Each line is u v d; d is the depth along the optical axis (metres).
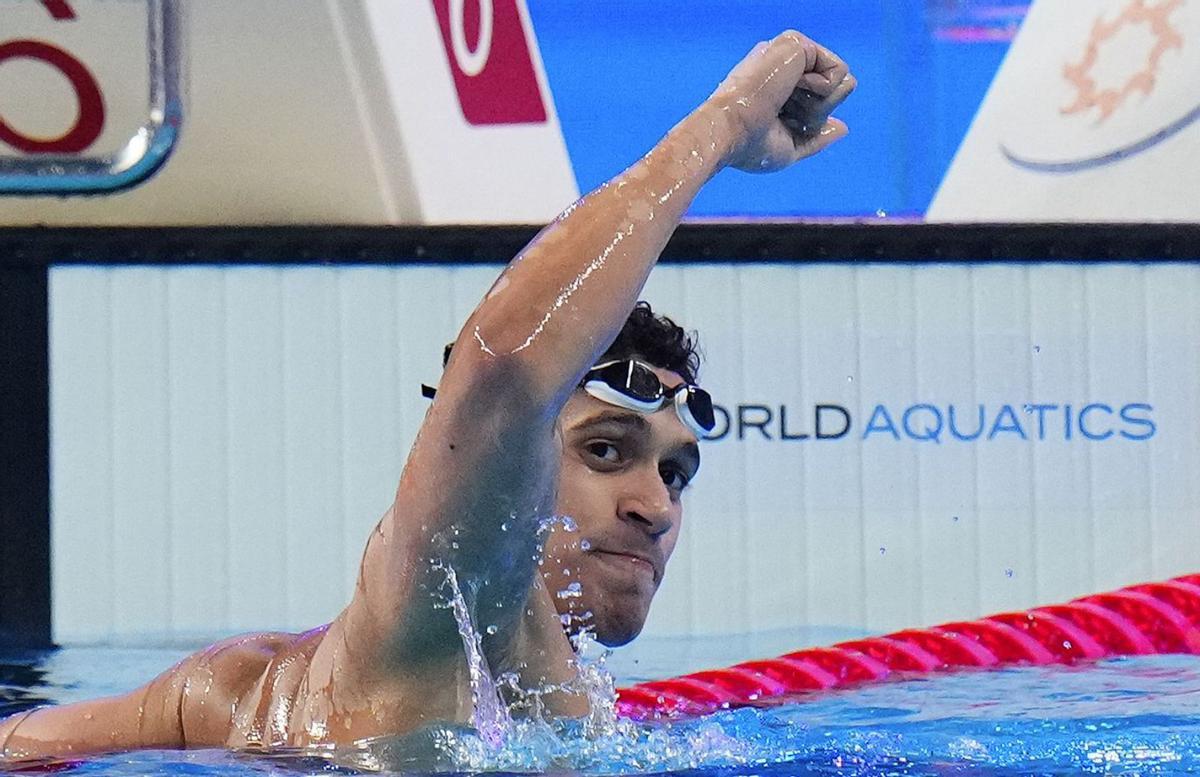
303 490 15.50
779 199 16.14
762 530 15.45
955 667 11.38
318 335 15.66
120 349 15.57
